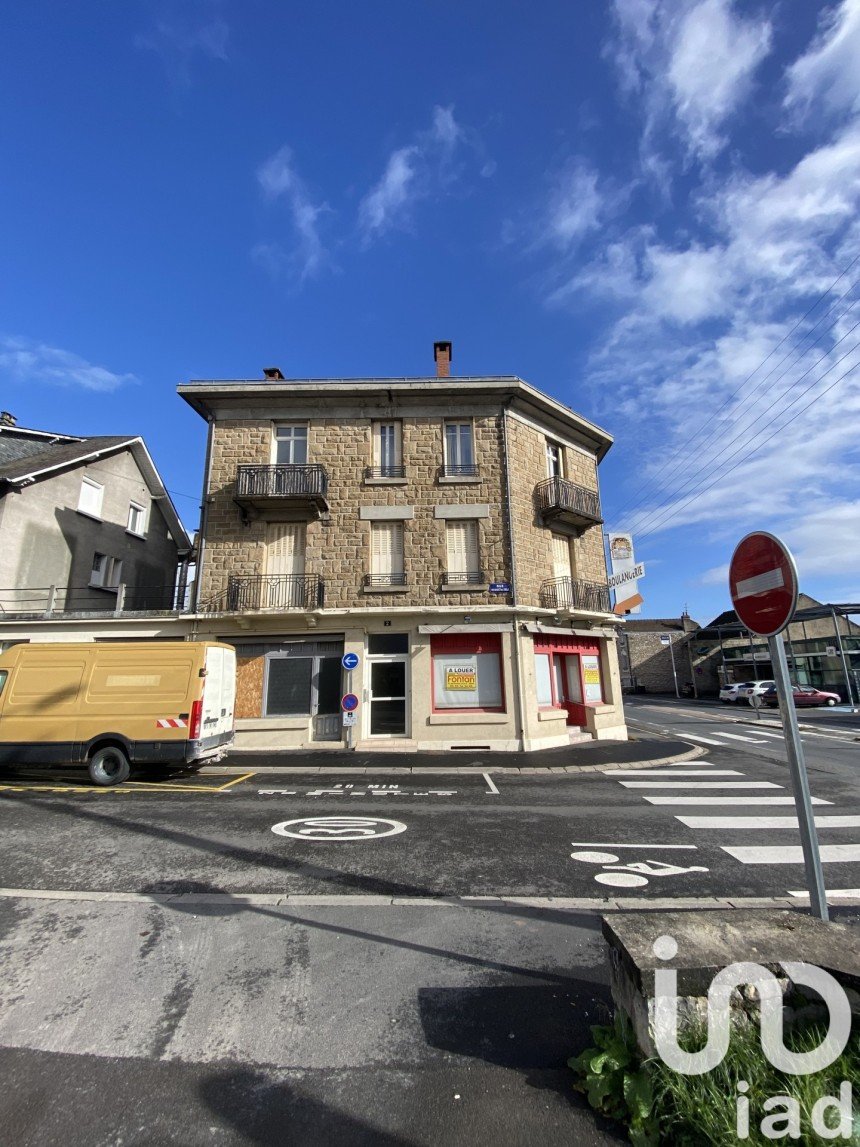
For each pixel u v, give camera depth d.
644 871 5.23
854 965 2.32
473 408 15.55
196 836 6.23
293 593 14.36
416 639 14.08
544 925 4.09
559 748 13.91
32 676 9.79
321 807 7.71
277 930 3.98
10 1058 2.66
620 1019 2.52
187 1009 3.05
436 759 12.17
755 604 3.41
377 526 14.93
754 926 2.64
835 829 6.70
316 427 15.33
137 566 20.56
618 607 16.91
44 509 16.67
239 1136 2.21
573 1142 2.18
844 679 29.80
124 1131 2.23
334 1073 2.56
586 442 18.23
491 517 14.88
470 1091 2.45
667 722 21.98
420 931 3.98
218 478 14.97
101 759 9.45
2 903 4.41
